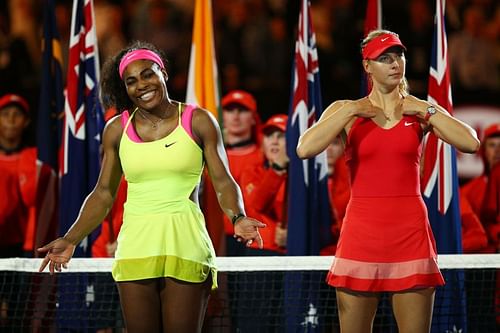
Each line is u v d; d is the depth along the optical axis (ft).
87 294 85.35
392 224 58.29
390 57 58.49
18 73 124.67
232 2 126.93
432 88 82.07
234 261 72.69
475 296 90.02
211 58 89.10
